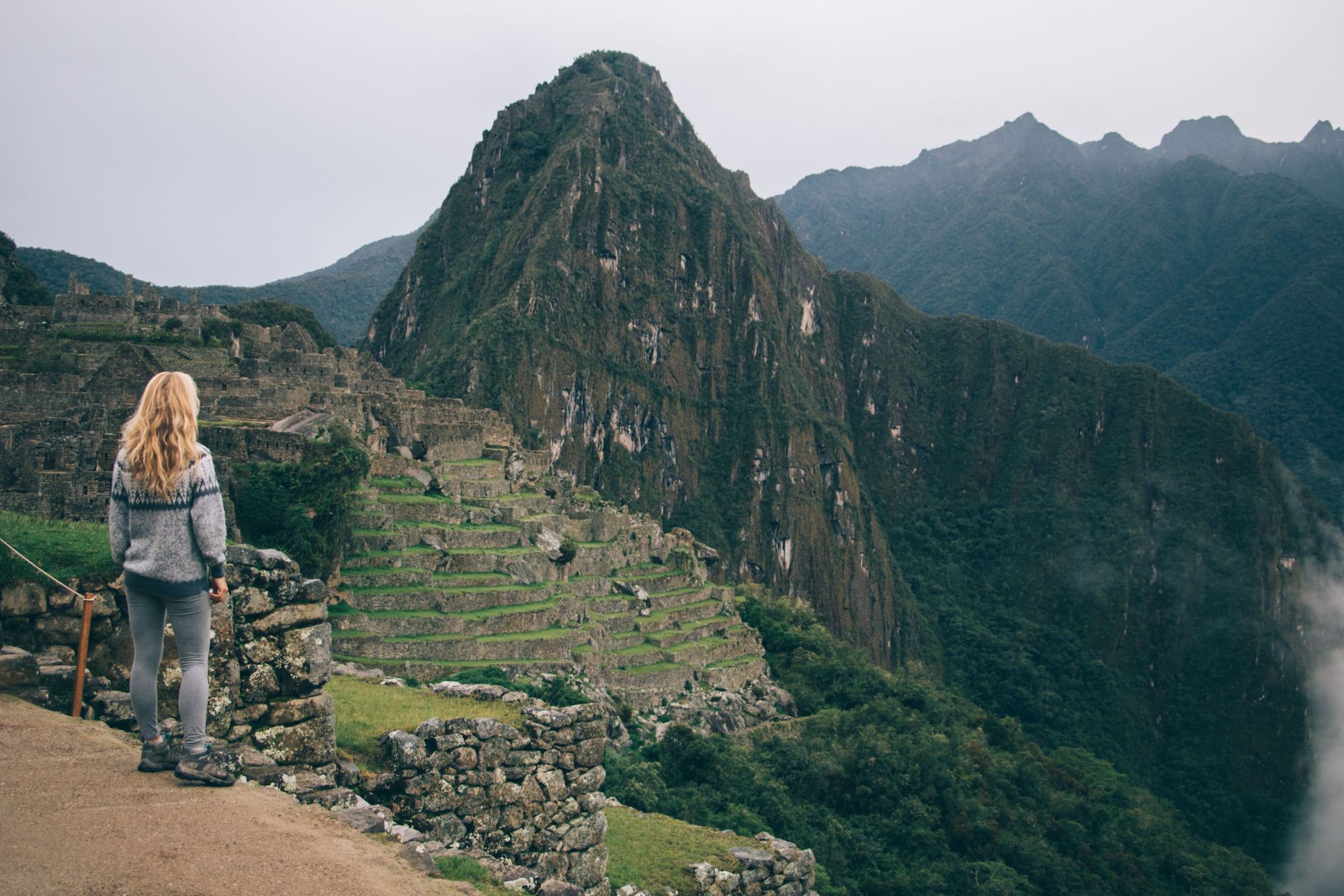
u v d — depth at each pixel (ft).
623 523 261.85
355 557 163.32
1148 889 244.63
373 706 65.82
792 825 172.65
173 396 37.86
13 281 312.50
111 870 30.50
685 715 199.72
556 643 171.42
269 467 141.90
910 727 261.03
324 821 40.60
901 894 175.94
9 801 33.81
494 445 253.85
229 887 31.53
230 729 50.01
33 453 119.55
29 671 45.24
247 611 51.47
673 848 88.58
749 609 321.93
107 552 51.08
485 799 62.23
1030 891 200.03
